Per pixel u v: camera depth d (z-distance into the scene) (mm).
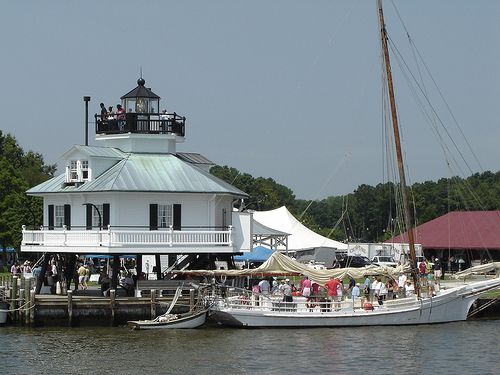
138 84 160625
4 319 133000
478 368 105688
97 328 131000
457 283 170250
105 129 160250
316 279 136500
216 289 136750
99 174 151500
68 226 151500
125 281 141000
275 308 131750
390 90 150750
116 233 141000
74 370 103500
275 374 101688
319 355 111938
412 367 105938
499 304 153125
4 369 104062
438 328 134625
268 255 175125
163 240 143375
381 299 136625
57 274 153125
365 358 110500
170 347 116438
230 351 113812
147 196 147250
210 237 145750
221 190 149625
